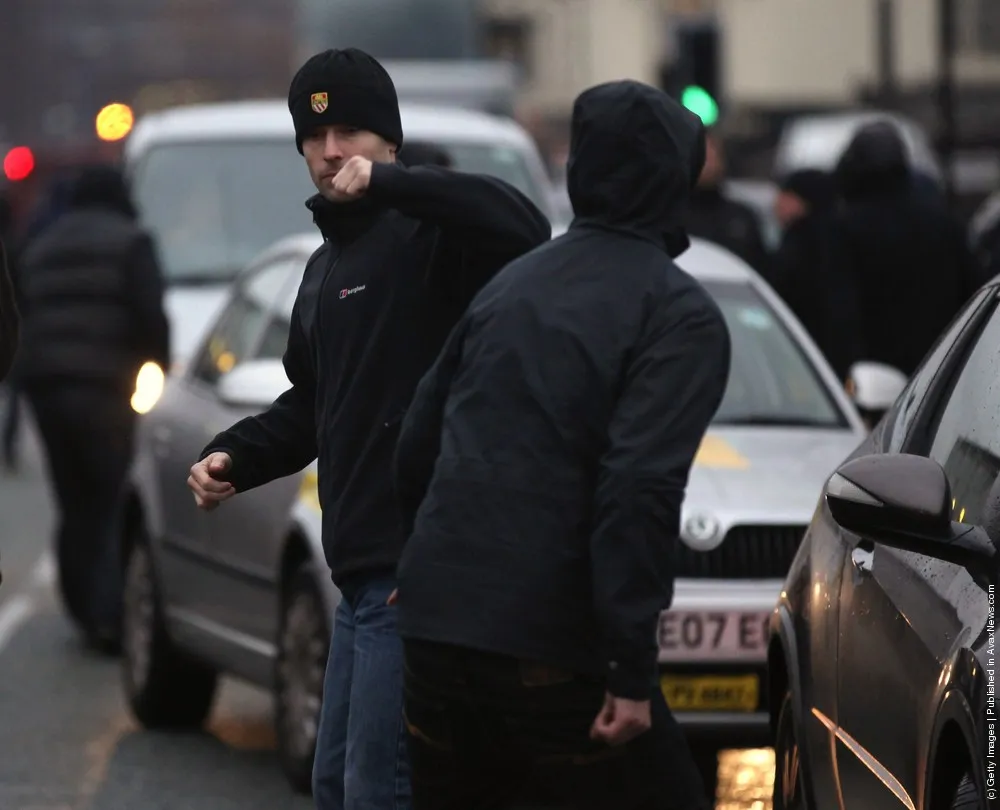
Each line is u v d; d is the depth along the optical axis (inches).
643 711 467.5
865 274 1158.3
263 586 881.5
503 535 478.0
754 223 1326.3
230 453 590.6
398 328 560.4
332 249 578.2
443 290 559.8
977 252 1589.6
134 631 1027.3
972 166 3681.1
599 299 486.0
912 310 1162.6
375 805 560.4
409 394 560.7
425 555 484.7
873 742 527.5
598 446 480.4
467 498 482.6
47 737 977.5
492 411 486.0
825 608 585.0
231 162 1584.6
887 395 901.8
